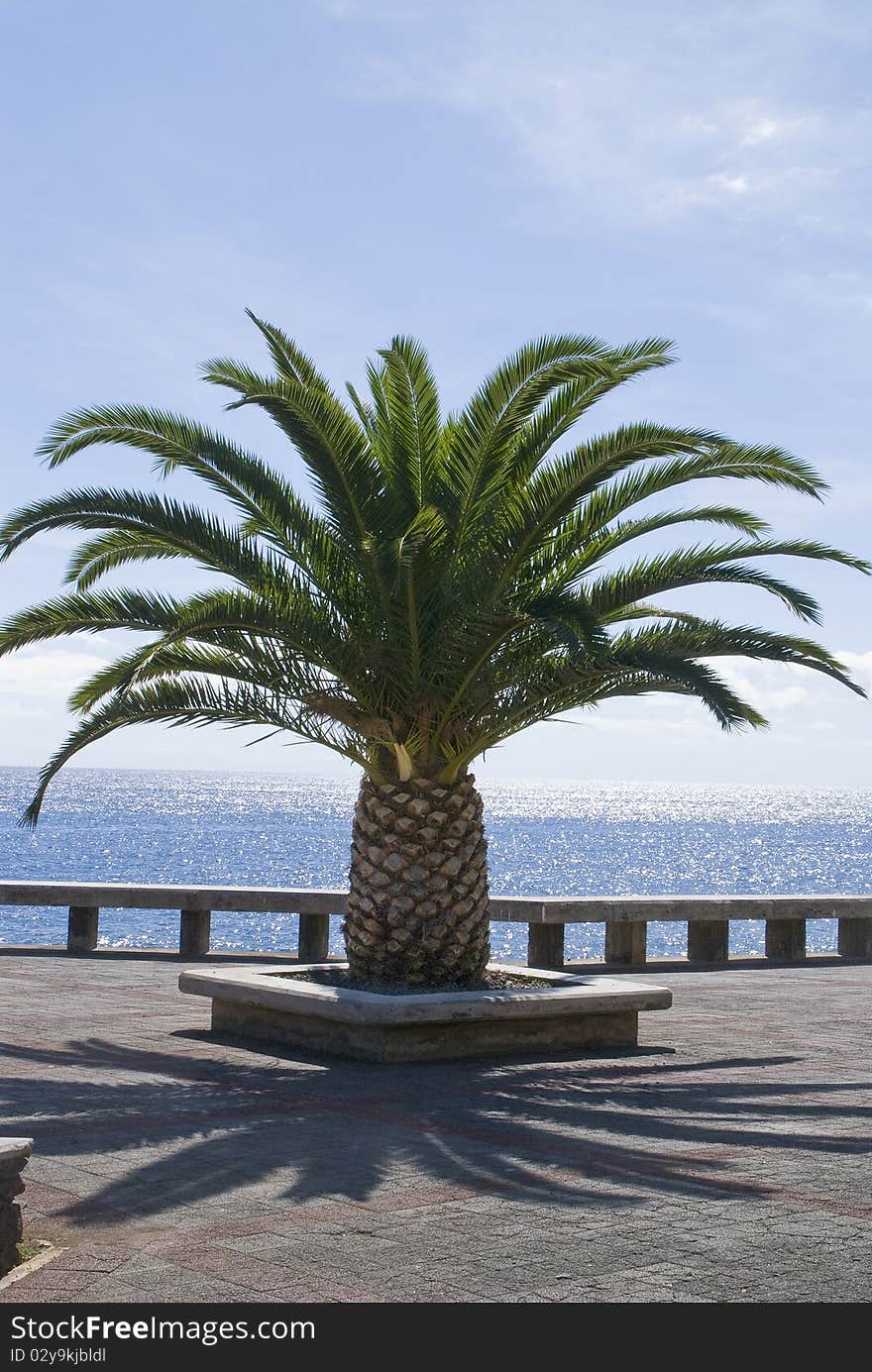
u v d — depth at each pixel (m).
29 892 17.08
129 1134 6.99
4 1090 8.06
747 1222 5.53
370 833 10.64
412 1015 9.38
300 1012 9.89
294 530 10.82
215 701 10.63
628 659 9.81
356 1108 7.80
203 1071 8.94
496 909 16.73
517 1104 8.05
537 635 10.65
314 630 10.20
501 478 10.79
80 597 10.34
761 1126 7.50
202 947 17.11
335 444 10.23
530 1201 5.83
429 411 10.83
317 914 17.05
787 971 16.80
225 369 10.45
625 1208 5.74
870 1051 10.36
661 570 10.52
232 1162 6.44
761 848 153.88
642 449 9.72
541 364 9.89
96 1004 12.21
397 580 9.83
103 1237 5.21
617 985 10.59
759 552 10.46
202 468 10.73
